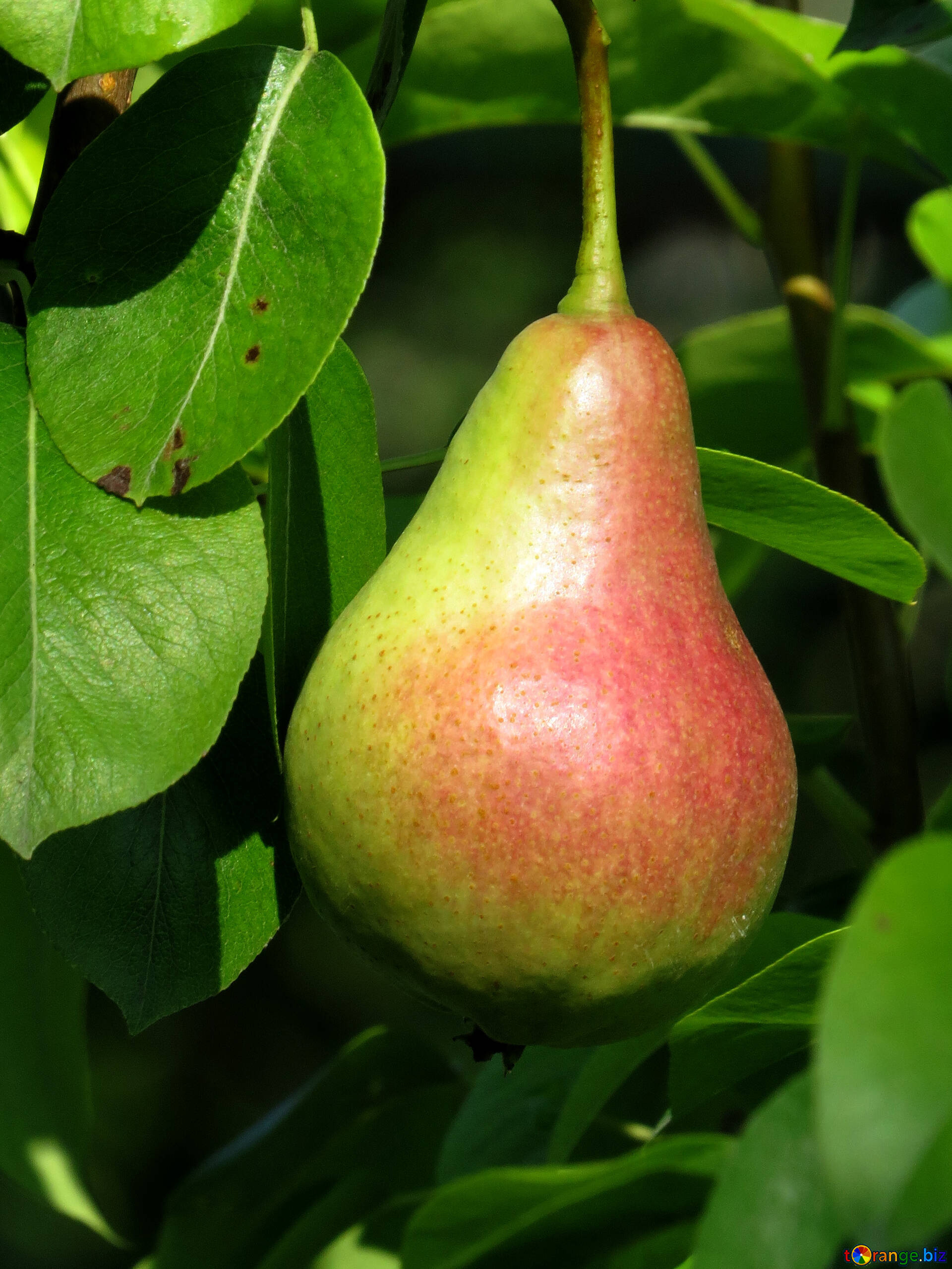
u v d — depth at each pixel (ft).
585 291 1.43
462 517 1.41
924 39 1.60
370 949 1.40
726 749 1.37
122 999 1.42
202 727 1.33
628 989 1.37
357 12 1.84
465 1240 1.40
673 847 1.36
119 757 1.32
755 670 1.42
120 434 1.37
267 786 1.46
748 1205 1.22
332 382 1.48
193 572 1.36
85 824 1.35
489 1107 1.76
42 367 1.39
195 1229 1.86
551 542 1.39
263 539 1.37
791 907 1.86
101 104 1.50
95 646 1.34
